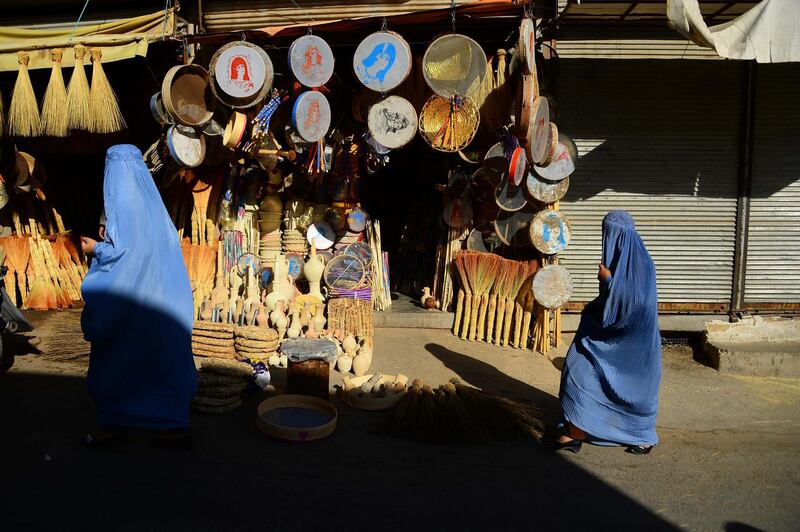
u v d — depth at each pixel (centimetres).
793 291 761
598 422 468
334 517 373
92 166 880
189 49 704
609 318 451
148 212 413
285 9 700
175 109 622
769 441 511
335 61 744
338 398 546
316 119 618
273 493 393
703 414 563
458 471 436
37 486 384
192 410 500
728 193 748
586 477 438
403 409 493
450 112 636
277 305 640
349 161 719
